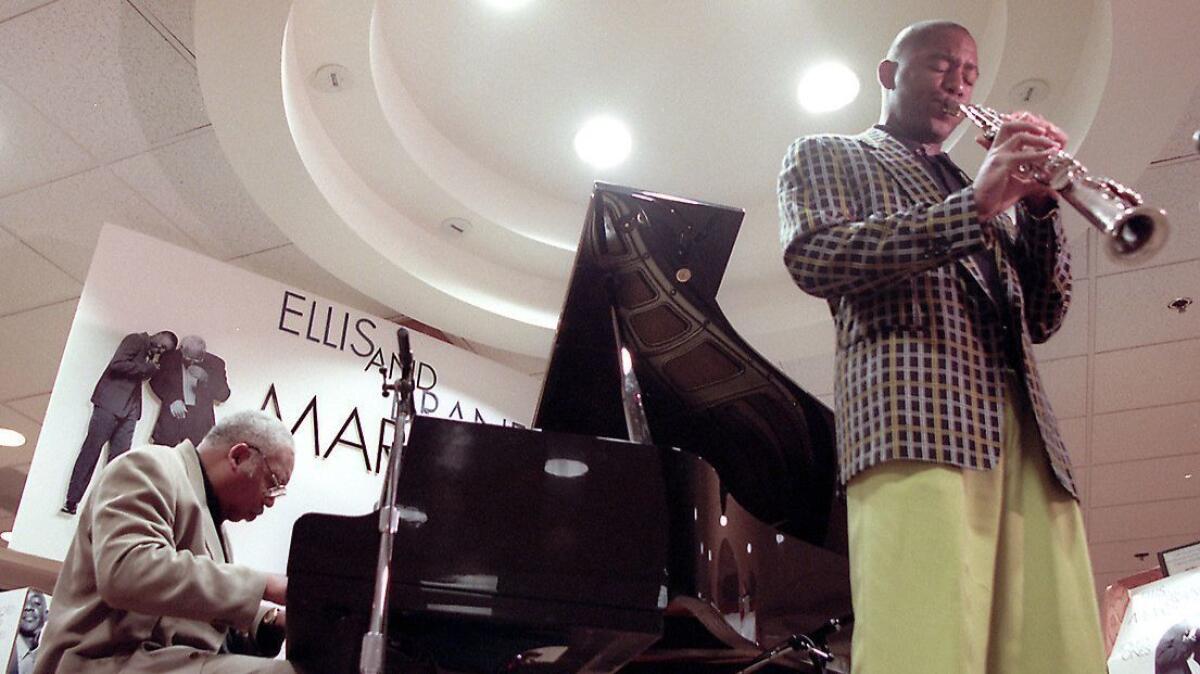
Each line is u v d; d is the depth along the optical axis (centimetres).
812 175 188
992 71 429
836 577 261
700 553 221
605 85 485
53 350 579
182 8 401
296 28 420
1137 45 387
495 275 545
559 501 219
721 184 538
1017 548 167
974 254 180
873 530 162
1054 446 171
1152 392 601
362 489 482
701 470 229
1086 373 590
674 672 266
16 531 396
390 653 223
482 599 211
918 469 163
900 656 151
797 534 287
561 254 539
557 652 225
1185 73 395
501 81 483
